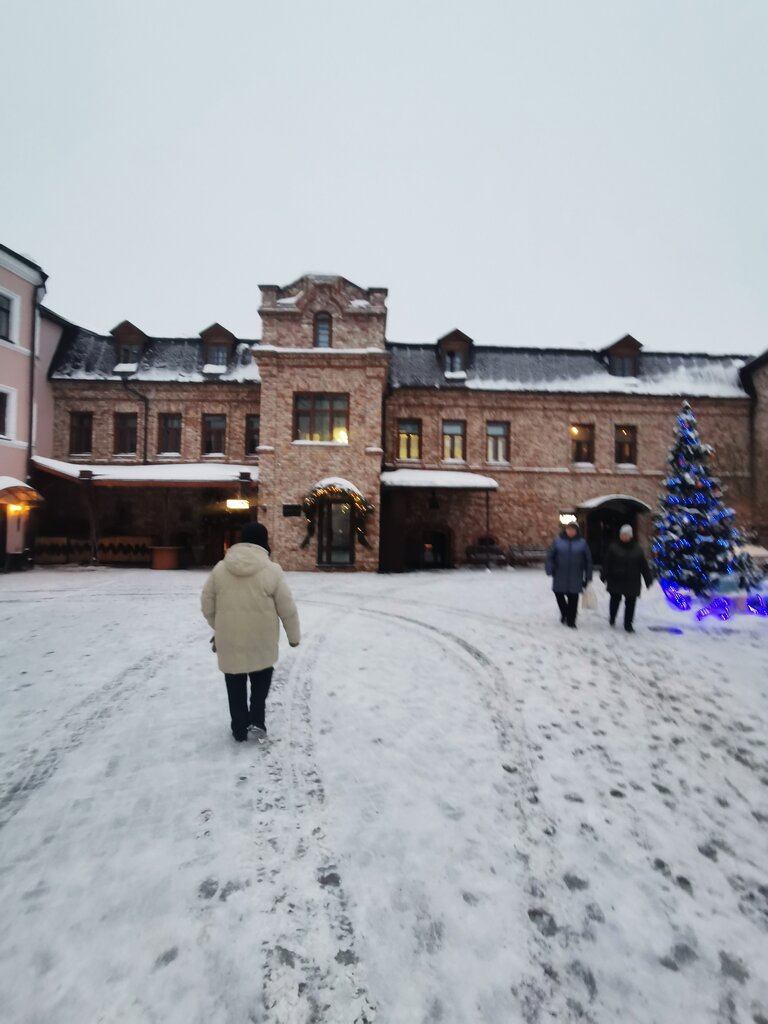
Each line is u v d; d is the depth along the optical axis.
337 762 3.71
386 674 5.75
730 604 9.66
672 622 8.81
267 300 18.78
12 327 18.02
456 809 3.15
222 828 2.93
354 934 2.21
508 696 5.09
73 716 4.50
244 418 21.42
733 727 4.42
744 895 2.49
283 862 2.65
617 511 20.89
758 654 6.77
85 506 21.03
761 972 2.07
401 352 23.22
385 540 20.66
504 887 2.51
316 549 18.00
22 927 2.21
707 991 1.98
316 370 18.36
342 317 18.69
